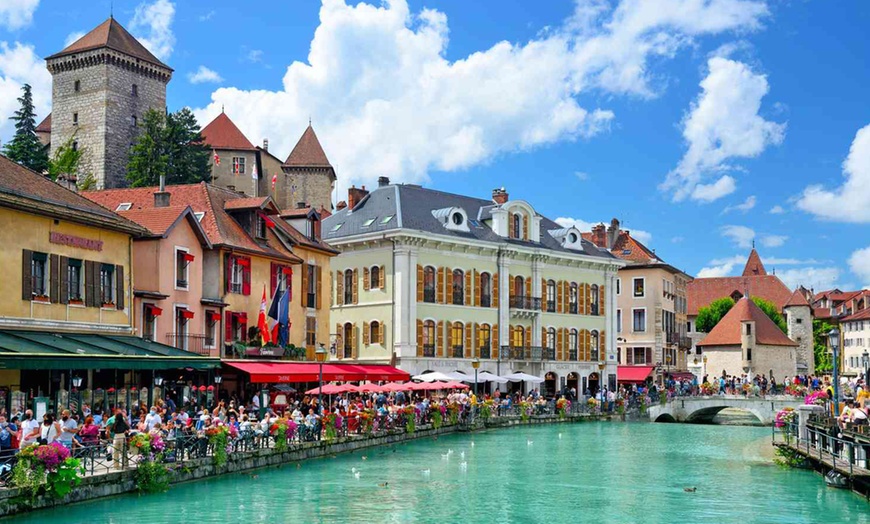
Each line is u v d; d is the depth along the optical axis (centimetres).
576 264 7500
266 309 4716
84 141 10350
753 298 11606
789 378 8712
